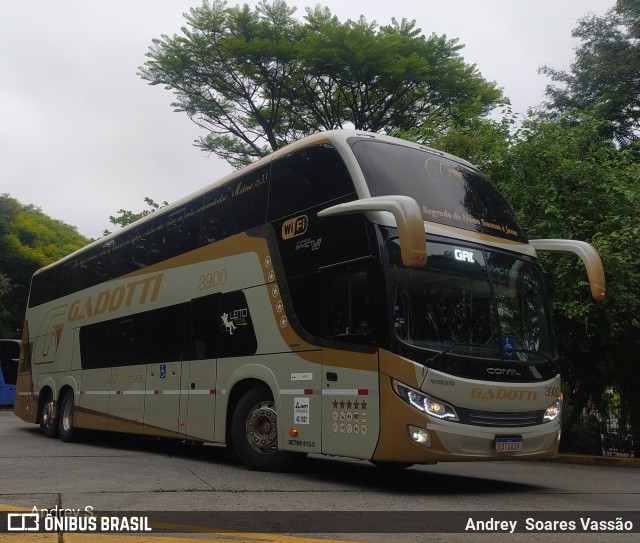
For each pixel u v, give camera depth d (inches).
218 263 412.8
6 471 345.1
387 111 966.4
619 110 964.6
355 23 924.0
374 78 911.0
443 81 921.5
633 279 469.4
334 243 329.1
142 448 520.1
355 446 303.1
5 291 1513.3
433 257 316.5
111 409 510.9
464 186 355.9
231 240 404.5
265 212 380.8
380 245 305.9
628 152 553.3
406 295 303.1
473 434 294.8
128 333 503.2
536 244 376.5
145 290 490.0
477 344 312.7
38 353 665.0
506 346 321.1
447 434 289.0
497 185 531.5
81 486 292.7
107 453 462.9
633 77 971.3
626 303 472.1
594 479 392.5
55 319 639.1
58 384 604.7
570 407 538.0
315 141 356.2
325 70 900.0
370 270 307.0
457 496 297.1
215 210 427.5
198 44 914.7
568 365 529.0
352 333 311.6
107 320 539.2
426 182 341.1
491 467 458.0
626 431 512.4
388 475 377.1
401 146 351.6
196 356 418.3
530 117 577.9
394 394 291.1
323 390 322.3
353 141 338.3
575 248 360.8
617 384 522.6
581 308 459.2
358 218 318.7
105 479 315.9
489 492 317.1
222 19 917.8
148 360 470.0
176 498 264.5
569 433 530.9
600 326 486.0
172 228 471.8
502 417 307.9
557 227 501.4
